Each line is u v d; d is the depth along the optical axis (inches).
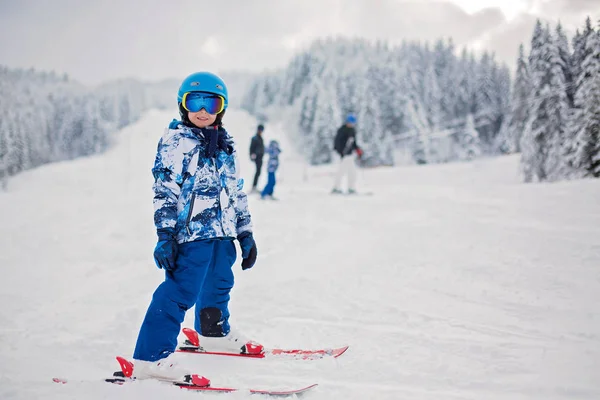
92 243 266.4
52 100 3095.5
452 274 180.4
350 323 134.0
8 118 1840.6
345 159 466.3
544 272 175.9
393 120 2103.8
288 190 557.3
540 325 128.6
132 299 164.2
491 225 258.2
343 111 2176.4
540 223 256.2
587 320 130.7
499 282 168.9
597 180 395.2
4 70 3730.3
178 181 95.3
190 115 98.3
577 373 96.3
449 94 2394.2
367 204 380.2
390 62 2593.5
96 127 2687.0
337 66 3248.0
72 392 82.7
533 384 91.6
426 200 384.8
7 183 1187.3
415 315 139.3
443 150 1868.8
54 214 389.4
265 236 265.0
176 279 95.0
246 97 3508.9
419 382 94.3
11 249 254.2
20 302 163.3
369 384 93.6
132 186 765.9
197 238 94.7
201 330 110.0
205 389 87.0
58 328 133.9
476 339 119.1
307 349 116.3
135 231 298.8
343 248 230.1
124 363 92.7
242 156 1590.8
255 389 90.3
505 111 2080.5
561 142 569.3
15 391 83.7
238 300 157.0
